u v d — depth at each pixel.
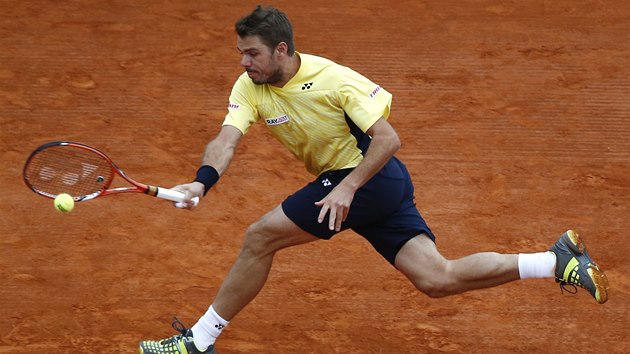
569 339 24.47
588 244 28.41
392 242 21.06
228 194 30.47
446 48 38.34
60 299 25.61
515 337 24.52
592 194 30.83
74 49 37.91
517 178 31.48
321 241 28.31
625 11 41.09
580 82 36.50
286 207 20.70
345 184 19.53
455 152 32.69
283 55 19.73
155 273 26.83
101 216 29.17
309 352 23.80
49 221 28.89
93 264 27.09
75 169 20.98
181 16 40.25
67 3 40.91
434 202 30.28
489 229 29.09
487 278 20.61
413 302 25.81
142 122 33.97
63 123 33.81
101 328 24.55
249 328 24.67
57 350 23.66
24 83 35.84
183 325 24.41
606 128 34.00
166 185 30.83
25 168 20.00
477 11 40.94
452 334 24.58
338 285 26.44
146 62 37.28
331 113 20.02
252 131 33.69
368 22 40.00
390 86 36.00
